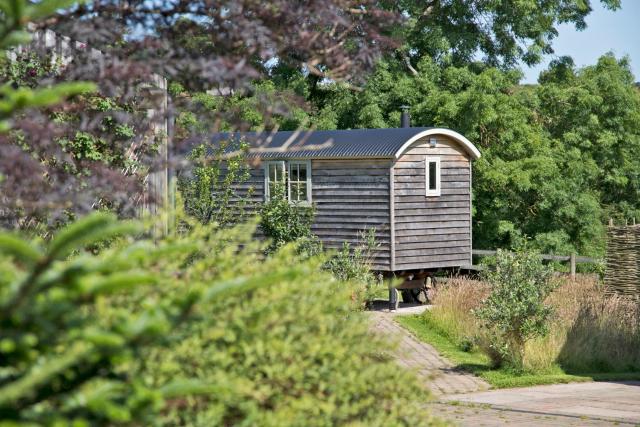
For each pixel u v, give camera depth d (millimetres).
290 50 6148
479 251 25578
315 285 5105
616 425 10656
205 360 4055
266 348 4395
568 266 33375
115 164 7496
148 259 2838
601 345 16312
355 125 34906
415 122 33875
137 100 7121
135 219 6930
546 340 15695
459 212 24078
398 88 34250
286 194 23828
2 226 6121
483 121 32219
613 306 18219
